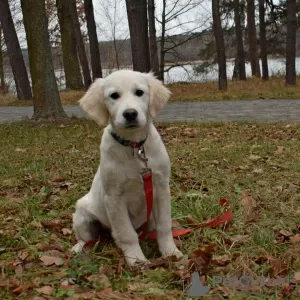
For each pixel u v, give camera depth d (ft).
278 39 38.93
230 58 50.06
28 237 4.82
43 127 12.37
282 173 6.54
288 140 8.93
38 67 13.11
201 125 11.46
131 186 4.14
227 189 5.91
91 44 25.25
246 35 40.91
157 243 4.45
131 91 4.16
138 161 4.07
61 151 8.89
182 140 9.47
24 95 25.62
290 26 23.11
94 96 4.33
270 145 8.36
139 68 18.80
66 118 13.38
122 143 4.06
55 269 4.09
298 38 45.75
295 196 5.54
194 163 7.28
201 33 31.09
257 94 19.77
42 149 9.23
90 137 10.33
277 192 5.70
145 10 19.20
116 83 4.17
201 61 42.45
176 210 5.26
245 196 5.50
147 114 4.25
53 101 13.33
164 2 30.86
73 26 26.37
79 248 4.48
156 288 3.69
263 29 31.45
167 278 3.83
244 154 7.75
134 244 4.22
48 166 7.65
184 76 41.78
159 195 4.23
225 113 14.52
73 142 9.83
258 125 11.00
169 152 8.13
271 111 14.33
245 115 13.66
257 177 6.40
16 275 3.96
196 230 4.72
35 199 5.97
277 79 30.09
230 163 7.24
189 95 21.53
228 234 4.62
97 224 4.65
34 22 12.94
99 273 3.94
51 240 4.73
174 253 4.25
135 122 3.97
